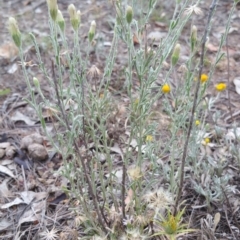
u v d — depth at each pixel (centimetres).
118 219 26
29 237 30
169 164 34
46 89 46
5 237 30
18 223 31
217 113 36
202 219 28
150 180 29
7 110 43
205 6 65
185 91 27
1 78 48
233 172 33
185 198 31
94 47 52
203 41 22
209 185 32
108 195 30
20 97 45
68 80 45
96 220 28
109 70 27
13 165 37
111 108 34
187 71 26
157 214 26
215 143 37
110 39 55
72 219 31
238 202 31
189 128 24
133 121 27
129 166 32
